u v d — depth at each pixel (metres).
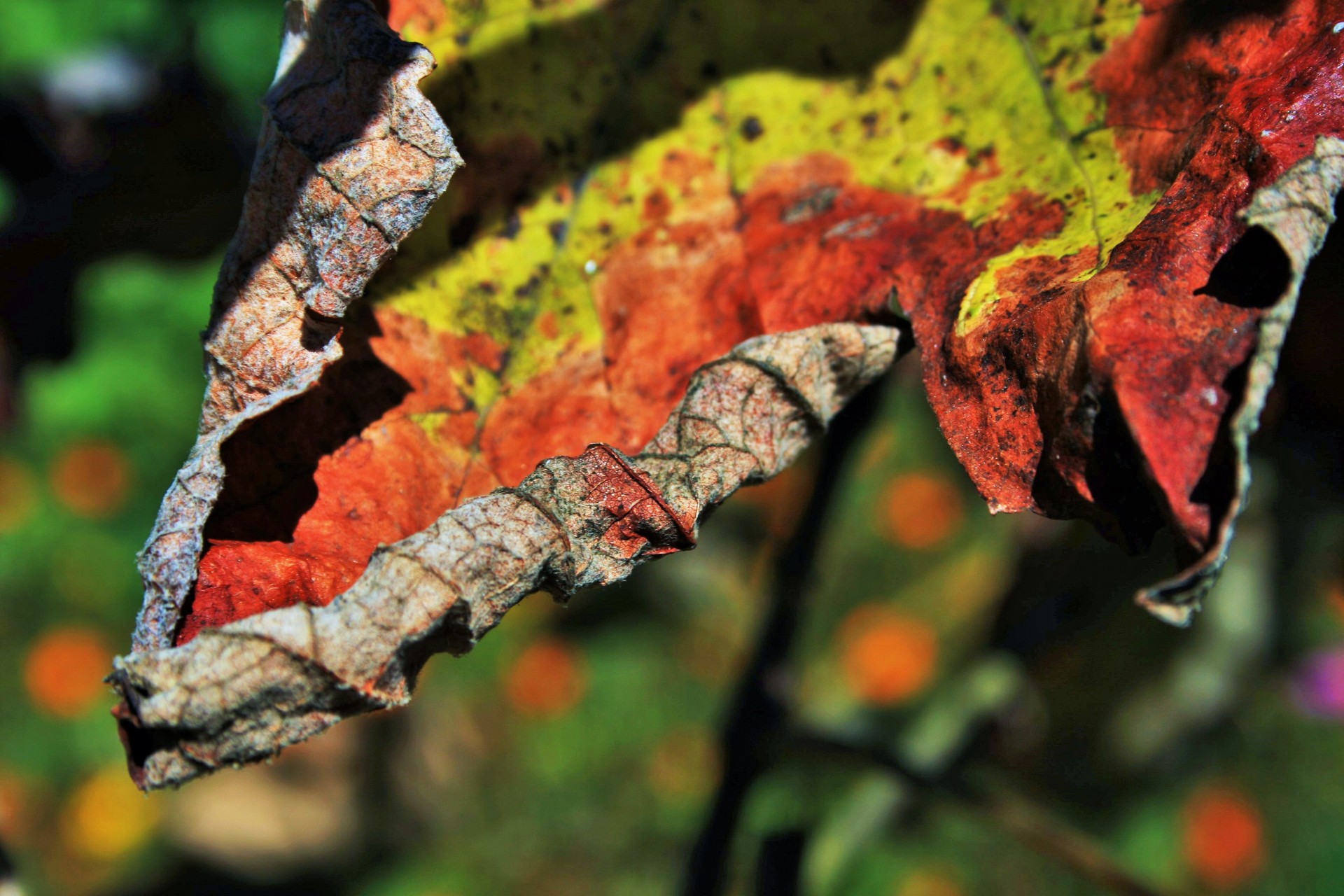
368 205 0.22
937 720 0.38
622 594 0.80
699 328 0.24
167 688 0.21
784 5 0.25
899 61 0.25
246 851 0.93
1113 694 0.63
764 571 0.60
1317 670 0.74
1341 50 0.22
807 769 0.39
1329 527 0.51
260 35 0.35
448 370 0.23
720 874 0.32
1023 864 0.77
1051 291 0.22
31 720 0.86
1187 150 0.22
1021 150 0.24
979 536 0.85
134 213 0.39
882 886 0.73
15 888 0.28
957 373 0.22
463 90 0.24
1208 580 0.20
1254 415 0.20
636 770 0.90
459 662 0.84
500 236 0.24
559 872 0.89
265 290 0.22
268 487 0.22
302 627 0.21
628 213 0.24
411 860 0.91
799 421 0.23
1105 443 0.21
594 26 0.24
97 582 0.75
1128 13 0.24
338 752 0.94
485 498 0.21
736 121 0.24
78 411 0.44
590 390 0.24
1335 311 0.29
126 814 0.92
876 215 0.24
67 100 0.37
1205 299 0.21
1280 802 0.81
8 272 0.40
